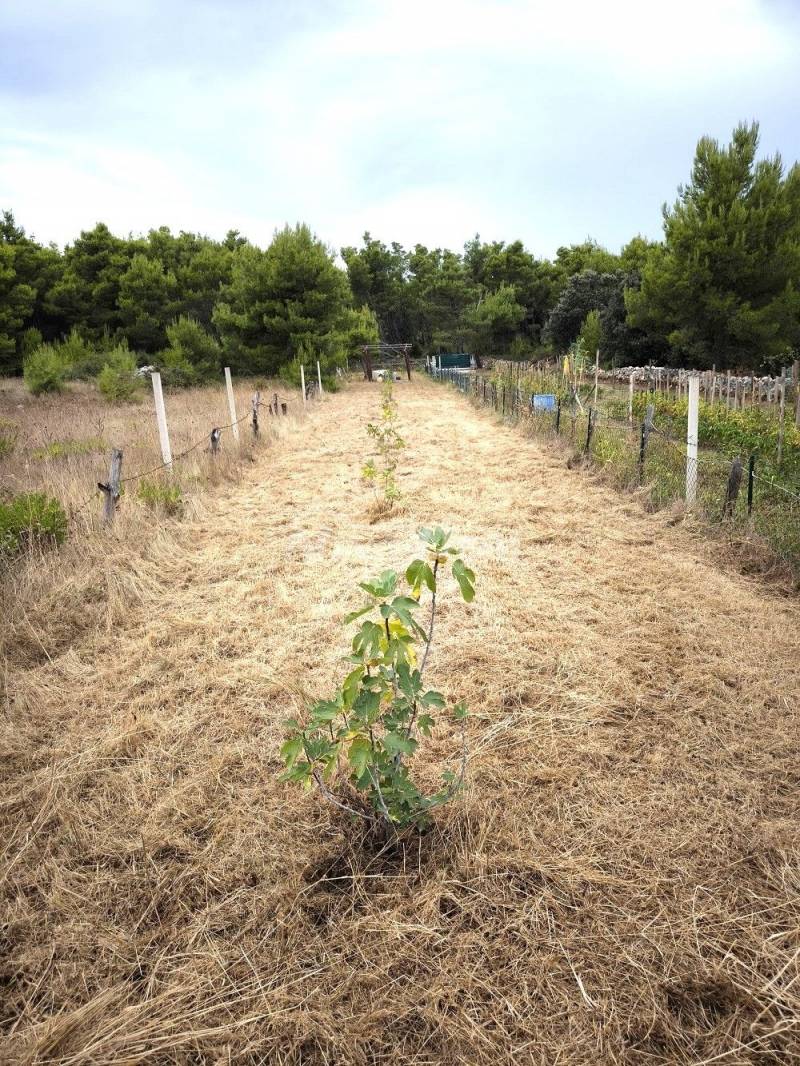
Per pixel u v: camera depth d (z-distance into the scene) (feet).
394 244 183.83
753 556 17.62
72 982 6.55
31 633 13.73
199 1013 6.09
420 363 154.30
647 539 19.57
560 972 6.45
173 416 47.98
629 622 13.99
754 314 64.34
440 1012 6.11
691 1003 6.15
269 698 11.68
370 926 6.97
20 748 10.32
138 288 103.04
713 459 29.91
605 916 7.02
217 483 28.19
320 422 52.29
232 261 114.83
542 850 7.93
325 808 8.82
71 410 51.96
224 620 14.85
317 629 14.21
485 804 8.64
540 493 25.08
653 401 47.96
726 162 64.49
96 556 17.87
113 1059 5.69
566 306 123.75
